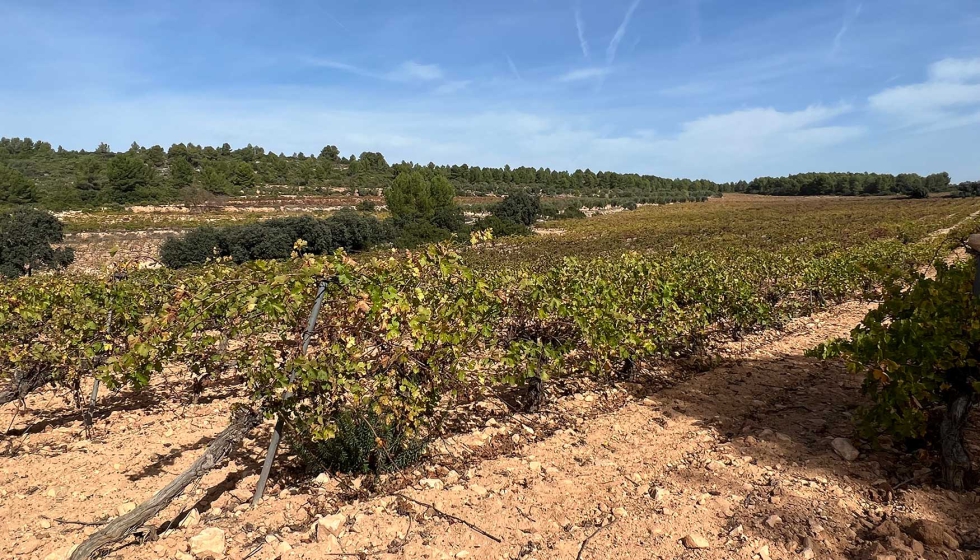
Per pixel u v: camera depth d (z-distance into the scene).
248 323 4.24
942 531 2.79
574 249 29.23
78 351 5.24
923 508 3.14
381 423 3.96
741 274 9.41
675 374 6.48
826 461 3.84
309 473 4.08
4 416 5.83
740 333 8.19
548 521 3.21
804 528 3.01
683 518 3.16
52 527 3.46
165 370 7.43
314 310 3.72
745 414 4.93
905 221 37.22
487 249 29.47
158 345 4.04
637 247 29.22
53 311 6.07
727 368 6.50
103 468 4.38
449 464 4.12
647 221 53.56
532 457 4.16
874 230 30.55
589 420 5.01
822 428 4.49
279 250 28.77
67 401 6.00
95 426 5.44
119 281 6.77
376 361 4.01
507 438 4.61
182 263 26.67
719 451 4.12
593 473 3.83
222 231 28.56
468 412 5.29
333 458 4.02
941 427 3.42
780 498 3.34
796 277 10.09
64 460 4.55
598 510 3.33
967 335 3.36
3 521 3.55
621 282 7.38
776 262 11.28
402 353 3.88
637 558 2.82
